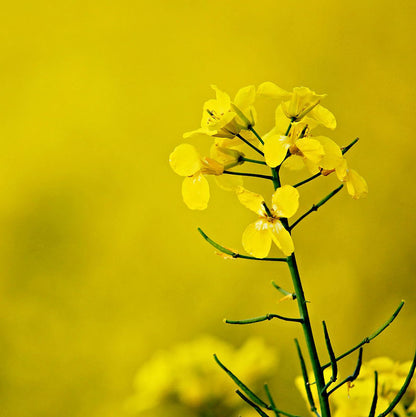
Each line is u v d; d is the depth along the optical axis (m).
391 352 1.40
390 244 1.54
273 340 1.43
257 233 0.61
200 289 1.54
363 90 1.67
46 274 1.58
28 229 1.63
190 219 1.61
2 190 1.67
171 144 1.70
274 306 1.49
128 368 1.48
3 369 1.48
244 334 1.45
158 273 1.58
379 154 1.63
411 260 1.52
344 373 1.34
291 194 0.61
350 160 1.64
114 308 1.55
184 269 1.57
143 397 0.77
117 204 1.65
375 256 1.54
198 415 0.76
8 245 1.62
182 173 0.62
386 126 1.64
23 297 1.56
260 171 1.58
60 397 1.46
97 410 1.45
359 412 0.64
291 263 0.61
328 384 0.60
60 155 1.70
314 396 0.65
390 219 1.57
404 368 0.65
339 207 1.58
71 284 1.58
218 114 0.63
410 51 1.67
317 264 1.53
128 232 1.62
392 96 1.66
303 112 0.61
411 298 1.47
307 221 1.58
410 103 1.64
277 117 0.62
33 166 1.69
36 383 1.47
